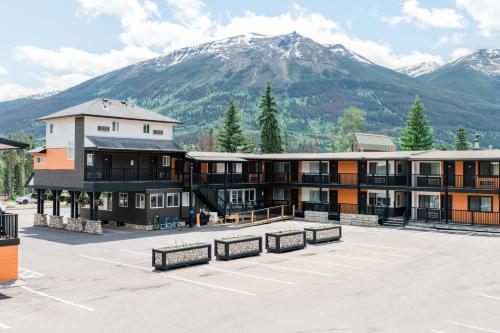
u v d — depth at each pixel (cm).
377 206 4569
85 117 3894
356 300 1883
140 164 4344
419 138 8344
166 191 4238
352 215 4472
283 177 5284
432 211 4369
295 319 1642
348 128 10831
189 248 2556
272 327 1559
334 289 2061
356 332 1511
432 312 1725
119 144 3962
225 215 4634
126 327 1568
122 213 4356
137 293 2003
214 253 2805
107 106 4300
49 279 2259
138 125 4316
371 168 4753
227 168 4956
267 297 1934
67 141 4056
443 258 2773
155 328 1557
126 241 3450
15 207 6481
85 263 2653
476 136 4897
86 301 1881
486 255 2861
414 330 1531
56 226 4222
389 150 7600
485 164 4134
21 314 1711
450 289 2056
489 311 1738
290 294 1978
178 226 4275
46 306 1812
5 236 2220
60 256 2866
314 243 3266
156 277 2302
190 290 2052
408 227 4169
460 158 4025
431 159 4175
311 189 5138
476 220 4172
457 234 3781
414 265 2575
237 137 8438
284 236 2986
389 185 4488
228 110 8550
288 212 5200
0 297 1941
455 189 4144
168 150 4228
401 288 2075
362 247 3167
